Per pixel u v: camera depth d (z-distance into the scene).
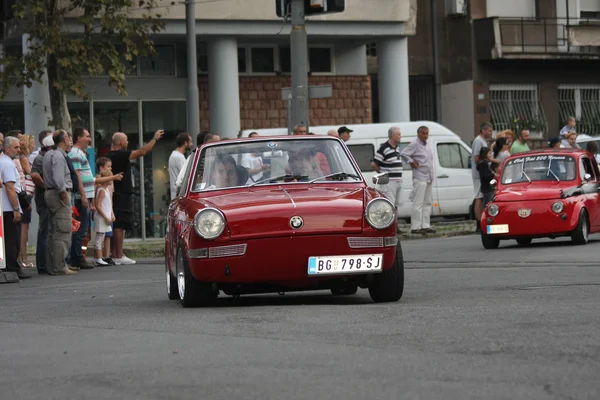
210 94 66.88
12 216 39.09
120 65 55.97
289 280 24.19
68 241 41.47
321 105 71.00
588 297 24.38
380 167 56.41
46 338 20.58
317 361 16.16
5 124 65.44
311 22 66.88
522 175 48.81
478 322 19.95
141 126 66.56
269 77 70.00
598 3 87.00
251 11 65.25
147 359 17.11
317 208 24.17
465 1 82.56
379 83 71.31
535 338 17.69
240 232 23.98
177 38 65.69
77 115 56.44
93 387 14.89
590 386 13.66
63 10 55.69
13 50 67.56
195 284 24.86
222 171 27.03
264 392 13.93
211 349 17.84
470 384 14.01
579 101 86.81
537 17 84.44
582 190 47.19
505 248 46.47
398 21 69.06
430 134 66.38
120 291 32.47
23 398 14.34
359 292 28.89
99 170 47.19
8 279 38.16
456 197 66.62
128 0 55.88
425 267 37.28
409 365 15.52
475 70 82.44
